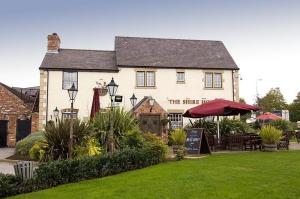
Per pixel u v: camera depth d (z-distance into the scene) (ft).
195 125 75.82
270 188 27.73
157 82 90.43
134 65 89.30
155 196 26.45
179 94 90.94
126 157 39.45
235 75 94.22
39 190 31.22
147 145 44.88
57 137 45.29
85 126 47.24
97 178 35.37
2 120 90.89
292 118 187.73
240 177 32.12
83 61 90.12
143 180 32.37
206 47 101.50
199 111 57.21
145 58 92.53
